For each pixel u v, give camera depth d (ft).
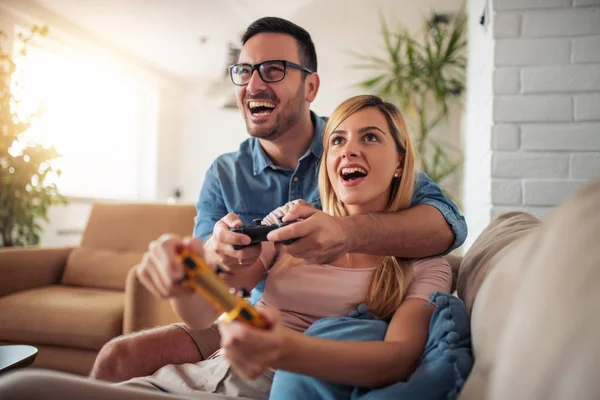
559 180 5.41
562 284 1.55
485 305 2.28
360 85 13.30
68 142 13.69
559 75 5.43
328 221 2.75
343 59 14.94
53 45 12.71
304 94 5.08
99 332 6.26
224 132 17.38
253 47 4.99
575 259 1.57
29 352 4.26
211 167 5.33
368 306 3.12
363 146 3.44
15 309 6.66
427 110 14.15
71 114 13.76
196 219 5.23
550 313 1.54
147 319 6.10
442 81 12.48
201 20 12.72
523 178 5.49
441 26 13.00
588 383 1.26
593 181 1.82
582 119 5.36
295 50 5.00
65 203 10.16
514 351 1.65
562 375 1.36
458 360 2.24
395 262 3.24
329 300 3.24
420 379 2.20
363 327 2.70
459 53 12.78
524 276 1.90
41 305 6.63
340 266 3.43
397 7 12.38
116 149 15.84
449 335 2.40
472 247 3.50
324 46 14.55
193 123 17.66
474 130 7.73
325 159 3.80
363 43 14.29
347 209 3.74
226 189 5.12
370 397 2.22
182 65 16.15
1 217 9.12
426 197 3.80
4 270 7.35
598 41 5.33
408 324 2.72
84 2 11.59
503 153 5.55
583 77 5.37
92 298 7.00
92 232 8.70
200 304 2.87
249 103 5.02
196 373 3.38
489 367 1.91
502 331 1.92
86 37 13.25
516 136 5.52
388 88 12.94
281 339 1.80
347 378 2.24
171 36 13.74
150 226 8.50
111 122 15.58
